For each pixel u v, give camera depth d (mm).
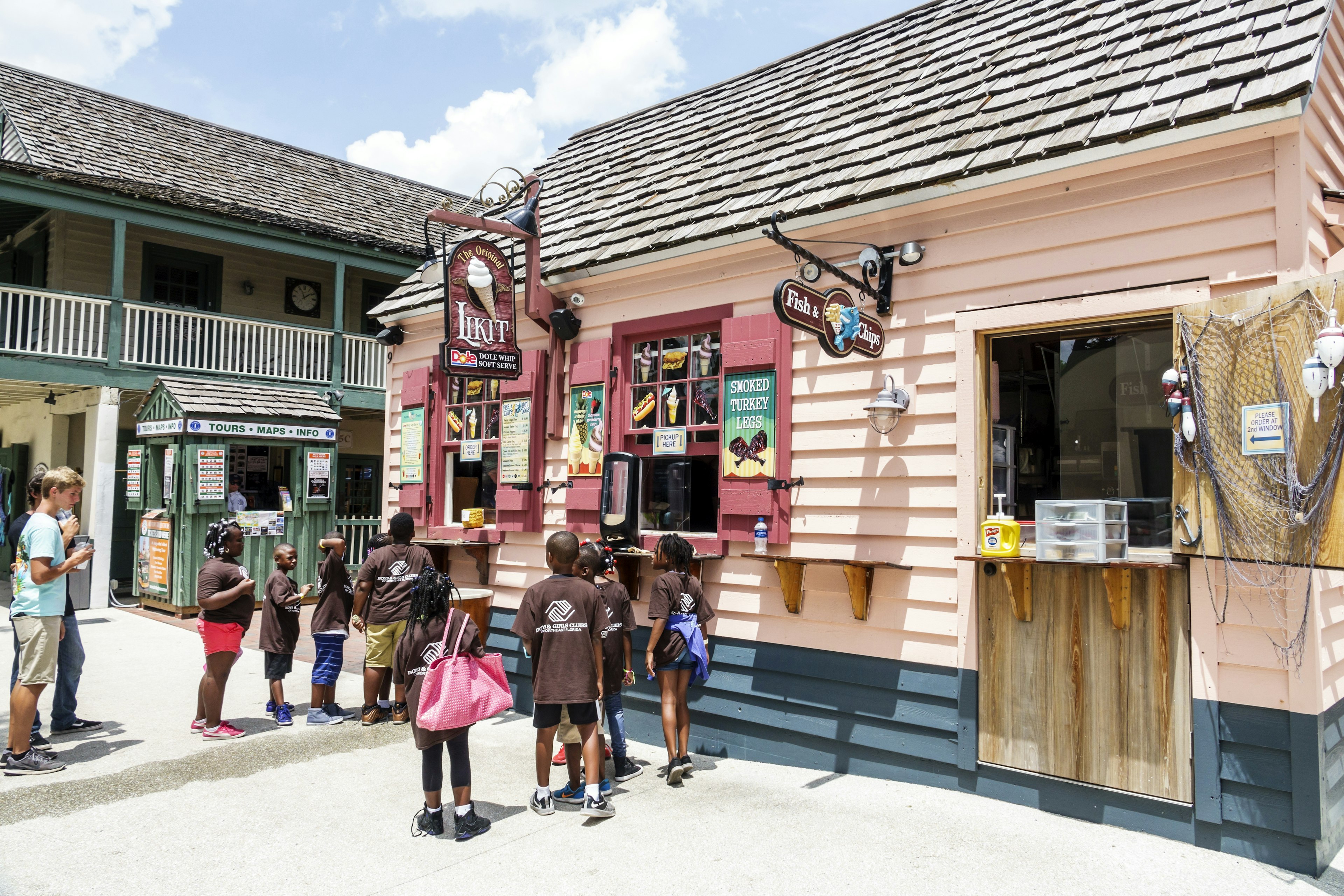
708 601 6059
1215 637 4043
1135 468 4762
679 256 6277
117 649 9602
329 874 3945
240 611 6285
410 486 8500
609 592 5355
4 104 13953
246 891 3771
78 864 4039
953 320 5035
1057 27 6109
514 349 6629
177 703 7230
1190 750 4113
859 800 4809
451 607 4523
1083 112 4727
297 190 17094
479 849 4203
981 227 4969
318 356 15828
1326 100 4605
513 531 7418
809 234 5680
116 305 13000
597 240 7105
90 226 14602
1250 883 3709
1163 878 3760
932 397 5082
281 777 5348
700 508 6352
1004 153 4777
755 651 5762
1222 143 4125
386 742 6152
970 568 4855
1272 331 3793
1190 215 4273
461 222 6453
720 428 6148
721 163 7270
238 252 16375
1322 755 3824
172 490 12031
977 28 6977
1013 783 4660
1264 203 4062
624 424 6750
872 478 5309
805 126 7027
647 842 4273
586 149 9875
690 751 6074
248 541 12219
